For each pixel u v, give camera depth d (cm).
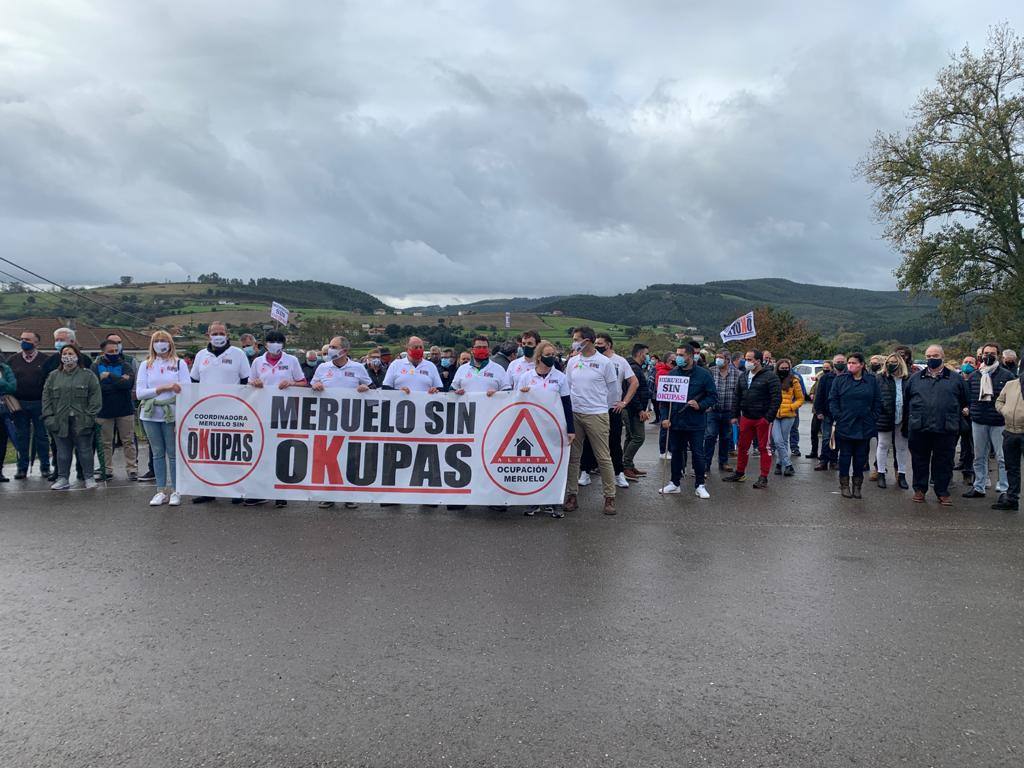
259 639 408
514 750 298
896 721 327
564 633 422
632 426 1003
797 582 525
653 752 298
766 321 3947
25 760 288
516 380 789
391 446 762
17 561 552
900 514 770
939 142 2820
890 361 969
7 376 895
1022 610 473
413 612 452
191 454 770
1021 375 788
